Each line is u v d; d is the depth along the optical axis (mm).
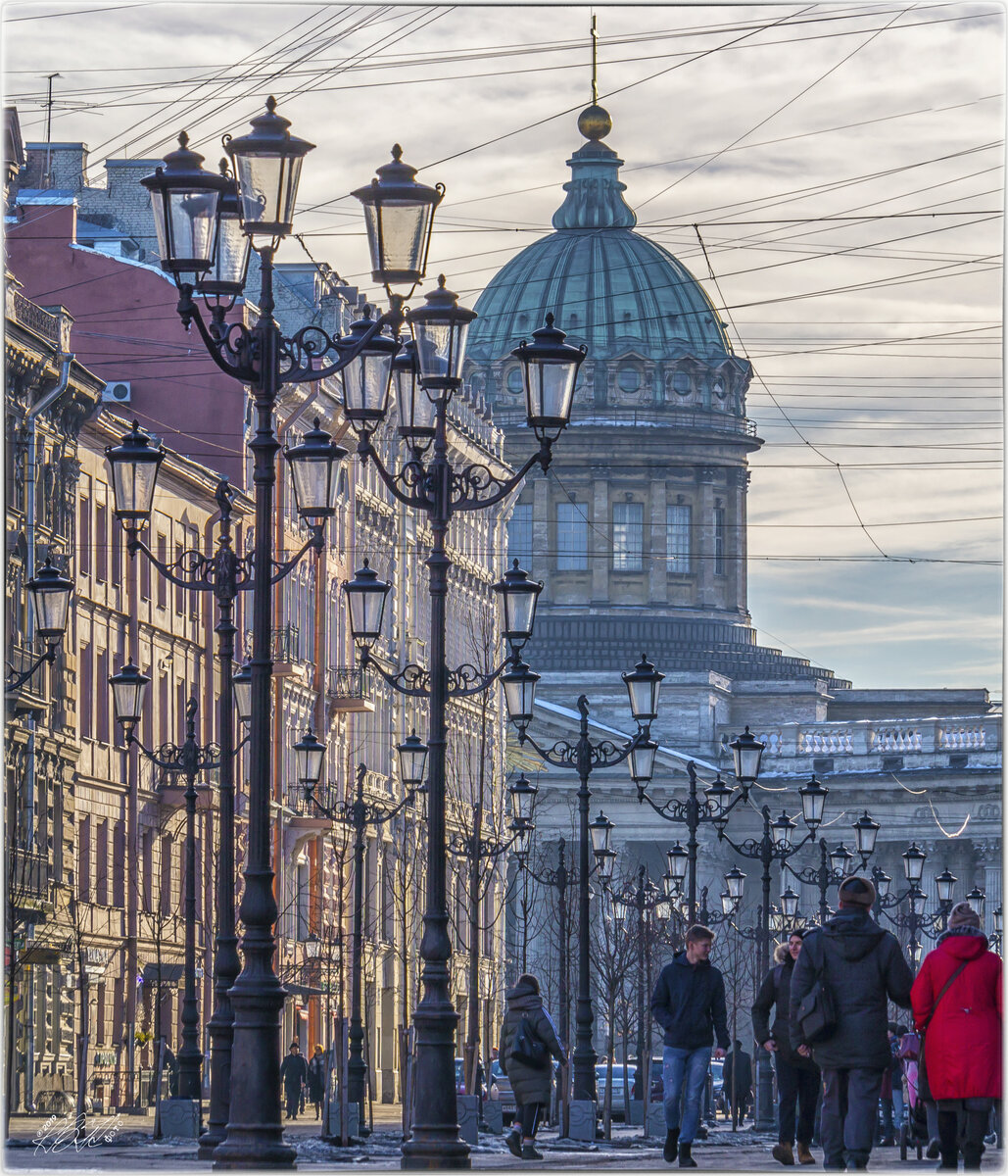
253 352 55219
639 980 180875
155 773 173750
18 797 141500
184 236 54438
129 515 71750
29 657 143875
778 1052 69000
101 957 158625
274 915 52500
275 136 54844
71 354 151750
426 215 56125
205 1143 70062
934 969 52500
